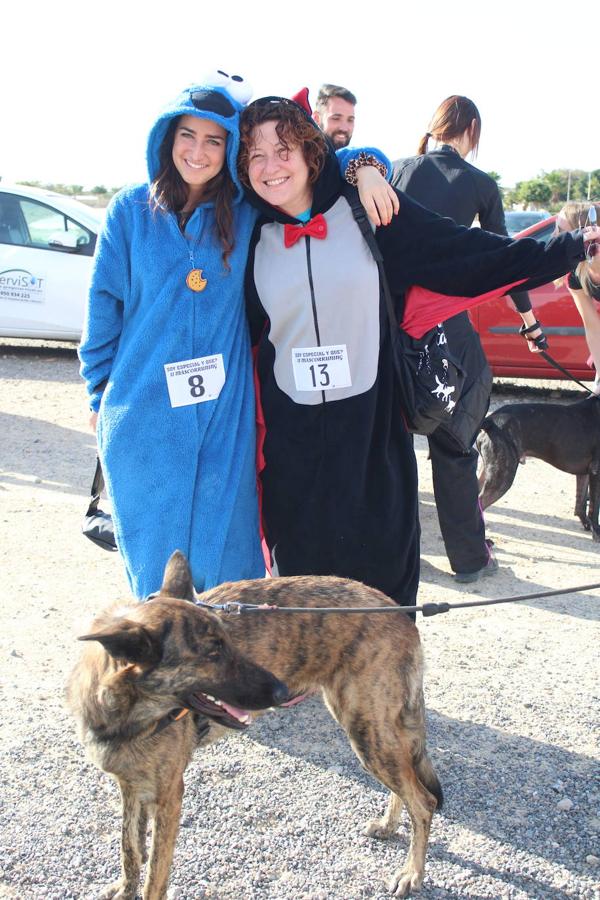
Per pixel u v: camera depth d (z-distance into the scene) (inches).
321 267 140.9
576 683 174.2
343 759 150.6
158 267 141.4
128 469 143.8
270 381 148.4
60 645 183.6
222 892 120.8
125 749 113.6
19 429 354.6
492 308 401.7
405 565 156.2
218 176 143.3
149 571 143.5
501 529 268.4
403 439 152.8
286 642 126.0
